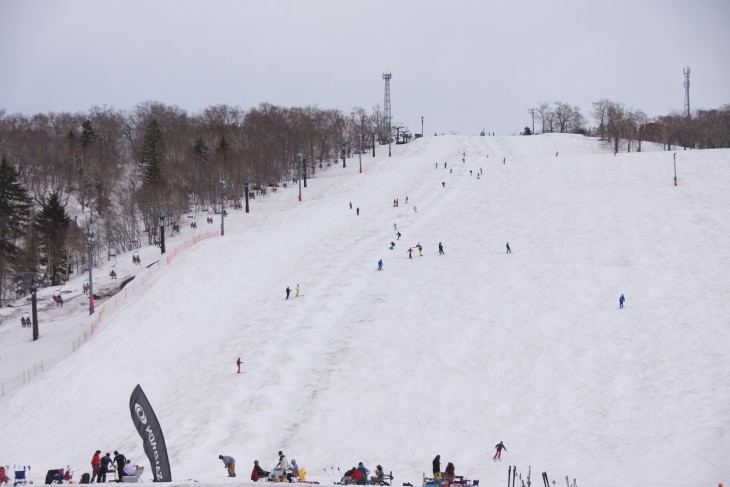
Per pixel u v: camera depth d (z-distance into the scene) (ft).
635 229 234.79
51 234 332.39
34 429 145.59
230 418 135.74
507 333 160.86
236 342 175.32
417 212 290.35
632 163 338.75
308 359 160.35
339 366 153.99
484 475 104.53
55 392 161.48
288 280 219.41
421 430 123.54
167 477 93.09
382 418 129.80
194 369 164.04
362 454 117.80
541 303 176.86
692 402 120.67
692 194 271.90
